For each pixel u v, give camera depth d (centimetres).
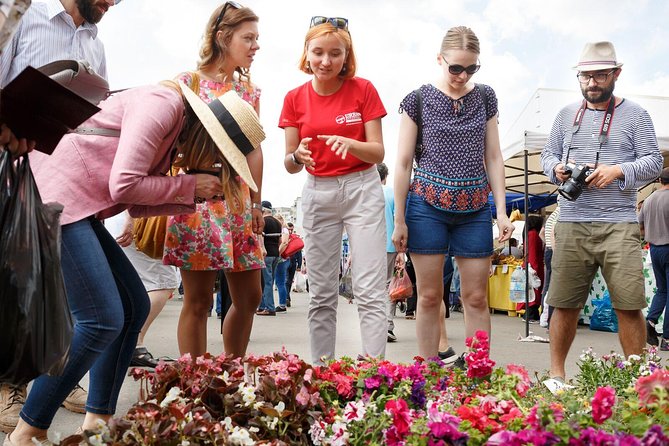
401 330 991
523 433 206
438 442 221
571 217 480
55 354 224
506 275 1392
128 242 496
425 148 463
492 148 478
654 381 232
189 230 400
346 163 446
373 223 445
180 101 297
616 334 992
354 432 253
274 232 1274
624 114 479
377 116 446
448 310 1266
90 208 285
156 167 304
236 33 418
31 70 209
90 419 310
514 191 1562
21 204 219
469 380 306
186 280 417
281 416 254
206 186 305
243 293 435
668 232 853
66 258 279
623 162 475
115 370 312
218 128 303
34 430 282
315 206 452
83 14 379
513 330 1038
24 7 178
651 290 1028
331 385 292
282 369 279
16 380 220
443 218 460
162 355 648
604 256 471
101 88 266
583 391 349
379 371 294
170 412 228
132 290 312
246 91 438
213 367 286
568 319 486
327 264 458
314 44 431
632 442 192
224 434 224
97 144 287
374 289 445
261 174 434
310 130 450
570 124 496
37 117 222
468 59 446
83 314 281
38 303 217
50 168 283
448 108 459
